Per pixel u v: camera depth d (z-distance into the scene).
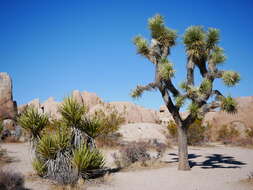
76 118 8.77
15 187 6.99
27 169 9.70
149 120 40.31
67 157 8.20
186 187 7.78
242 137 28.42
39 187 7.23
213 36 10.20
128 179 8.68
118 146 17.55
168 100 10.30
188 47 10.23
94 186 7.60
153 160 12.08
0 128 17.12
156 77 10.23
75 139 8.62
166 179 8.80
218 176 9.37
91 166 8.31
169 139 23.95
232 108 9.64
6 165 10.32
